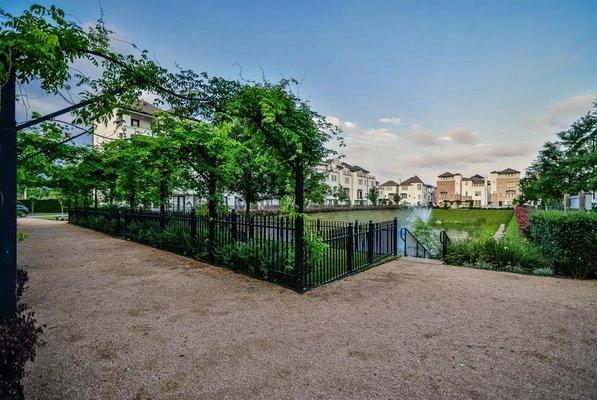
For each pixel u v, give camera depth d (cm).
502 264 756
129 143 1148
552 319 438
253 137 574
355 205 7844
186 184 1034
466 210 6588
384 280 650
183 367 313
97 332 392
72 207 2294
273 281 625
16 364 212
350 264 706
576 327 410
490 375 299
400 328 407
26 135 814
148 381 289
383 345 360
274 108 496
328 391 274
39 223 2209
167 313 457
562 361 324
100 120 397
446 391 274
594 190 1683
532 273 709
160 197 1166
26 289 528
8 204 275
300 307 485
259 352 343
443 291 571
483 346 358
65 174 1423
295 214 561
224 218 852
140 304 496
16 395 207
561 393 271
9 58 247
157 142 929
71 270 726
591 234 655
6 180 274
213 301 511
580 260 663
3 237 272
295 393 271
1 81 269
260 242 674
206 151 889
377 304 500
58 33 294
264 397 266
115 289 575
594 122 1888
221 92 497
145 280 637
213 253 792
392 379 292
